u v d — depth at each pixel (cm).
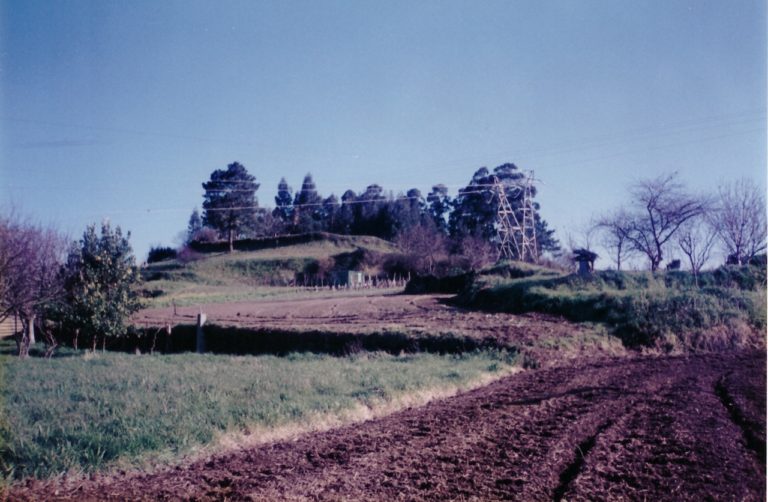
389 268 8419
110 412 1162
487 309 3706
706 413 1260
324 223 13462
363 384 1606
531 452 995
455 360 2256
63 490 795
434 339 2589
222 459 966
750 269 3272
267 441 1088
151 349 3097
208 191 11031
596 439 1057
